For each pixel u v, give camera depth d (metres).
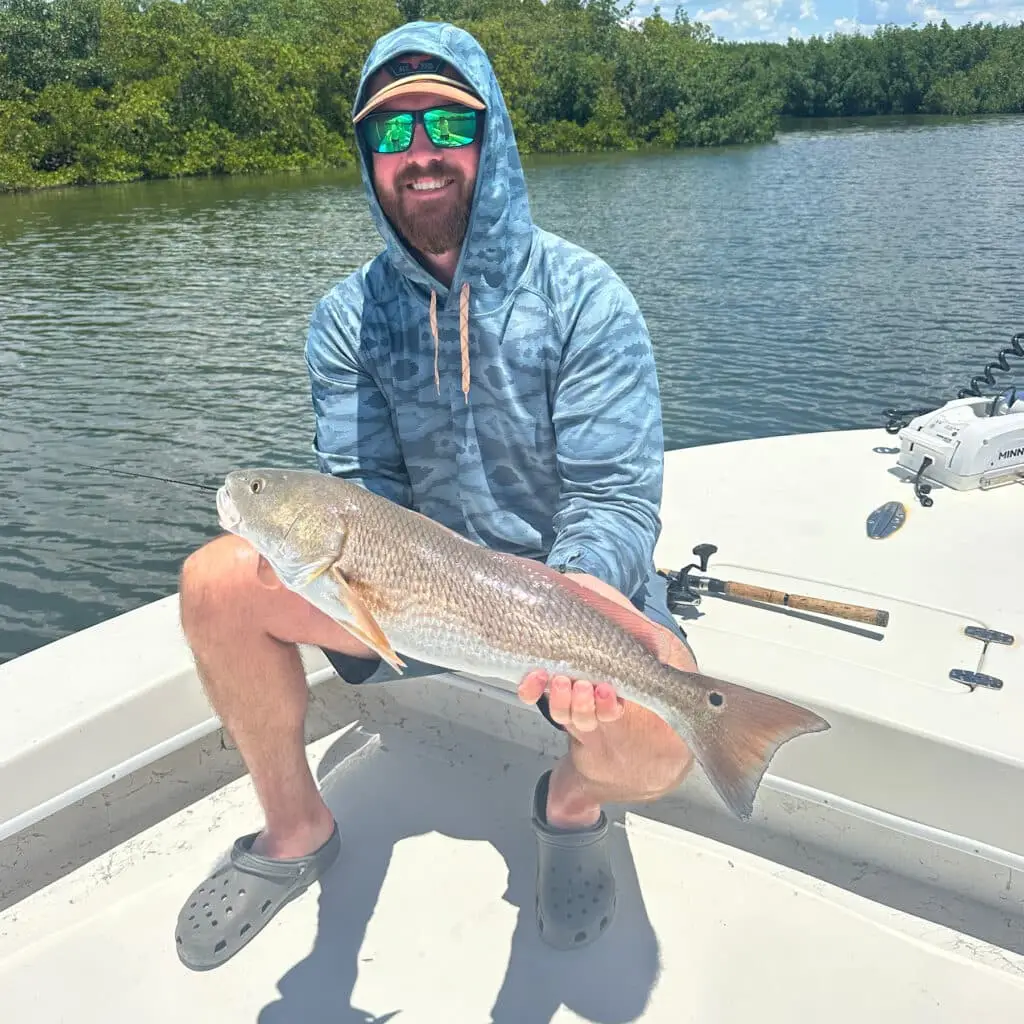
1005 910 2.14
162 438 10.51
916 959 2.04
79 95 42.34
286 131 45.94
